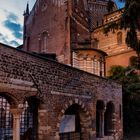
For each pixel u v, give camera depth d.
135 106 32.72
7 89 12.71
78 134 20.23
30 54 14.35
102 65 41.47
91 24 49.44
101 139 22.50
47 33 47.25
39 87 15.00
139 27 21.67
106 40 43.66
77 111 20.31
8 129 16.11
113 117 25.22
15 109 13.41
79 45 43.31
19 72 13.52
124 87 32.88
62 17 44.84
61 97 17.05
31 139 15.78
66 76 17.75
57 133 16.41
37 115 15.69
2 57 12.48
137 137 28.11
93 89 21.33
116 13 43.53
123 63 40.31
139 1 20.50
